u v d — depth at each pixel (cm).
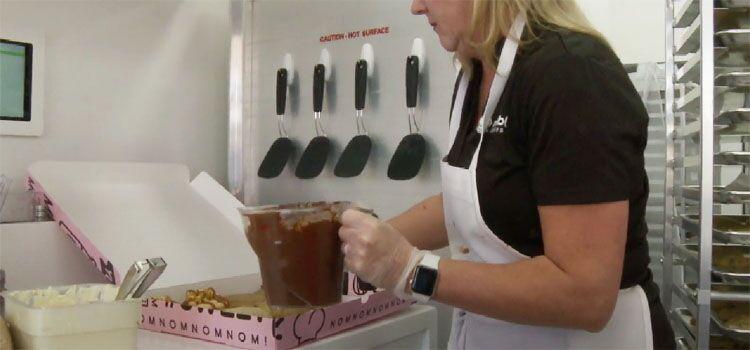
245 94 169
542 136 74
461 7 89
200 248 127
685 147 135
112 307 80
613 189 71
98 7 142
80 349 78
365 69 143
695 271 127
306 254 81
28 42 128
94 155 142
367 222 77
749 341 112
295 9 159
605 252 71
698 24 112
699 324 107
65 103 136
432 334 118
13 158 128
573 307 72
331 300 84
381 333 104
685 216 127
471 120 96
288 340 89
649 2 157
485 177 83
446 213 97
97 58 142
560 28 81
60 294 86
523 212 81
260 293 118
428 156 140
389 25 144
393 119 145
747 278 104
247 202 169
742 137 133
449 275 75
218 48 171
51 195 120
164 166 141
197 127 166
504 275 74
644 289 88
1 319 79
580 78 73
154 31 154
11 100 126
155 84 155
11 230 117
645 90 144
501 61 83
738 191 112
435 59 138
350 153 144
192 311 98
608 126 71
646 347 84
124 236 119
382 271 76
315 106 151
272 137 165
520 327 89
